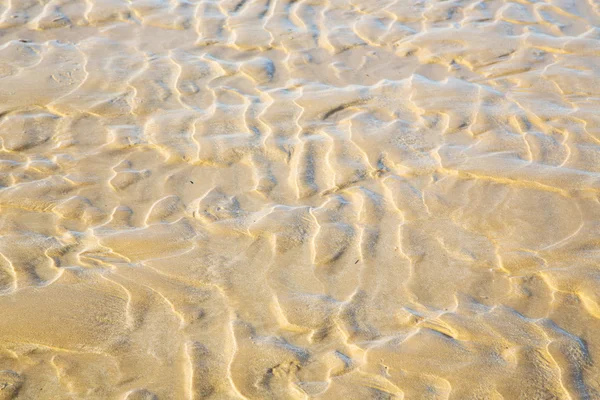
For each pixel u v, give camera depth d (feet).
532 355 5.90
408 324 6.15
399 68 8.97
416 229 6.84
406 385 5.79
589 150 7.49
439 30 9.66
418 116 8.09
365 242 6.74
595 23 9.78
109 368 5.94
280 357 5.97
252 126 8.01
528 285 6.36
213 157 7.64
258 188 7.31
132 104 8.38
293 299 6.33
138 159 7.66
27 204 7.13
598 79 8.59
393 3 10.32
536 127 7.86
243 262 6.61
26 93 8.50
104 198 7.23
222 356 6.00
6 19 9.93
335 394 5.77
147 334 6.12
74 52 9.25
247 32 9.66
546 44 9.27
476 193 7.13
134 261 6.60
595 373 5.82
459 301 6.28
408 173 7.37
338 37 9.57
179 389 5.84
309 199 7.18
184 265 6.57
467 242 6.72
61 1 10.36
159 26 9.82
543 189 7.10
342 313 6.23
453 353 5.93
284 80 8.79
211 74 8.87
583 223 6.79
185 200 7.21
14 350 6.01
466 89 8.46
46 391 5.83
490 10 10.12
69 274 6.47
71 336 6.09
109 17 10.00
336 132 7.88
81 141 7.89
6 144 7.82
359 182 7.32
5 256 6.61
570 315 6.15
